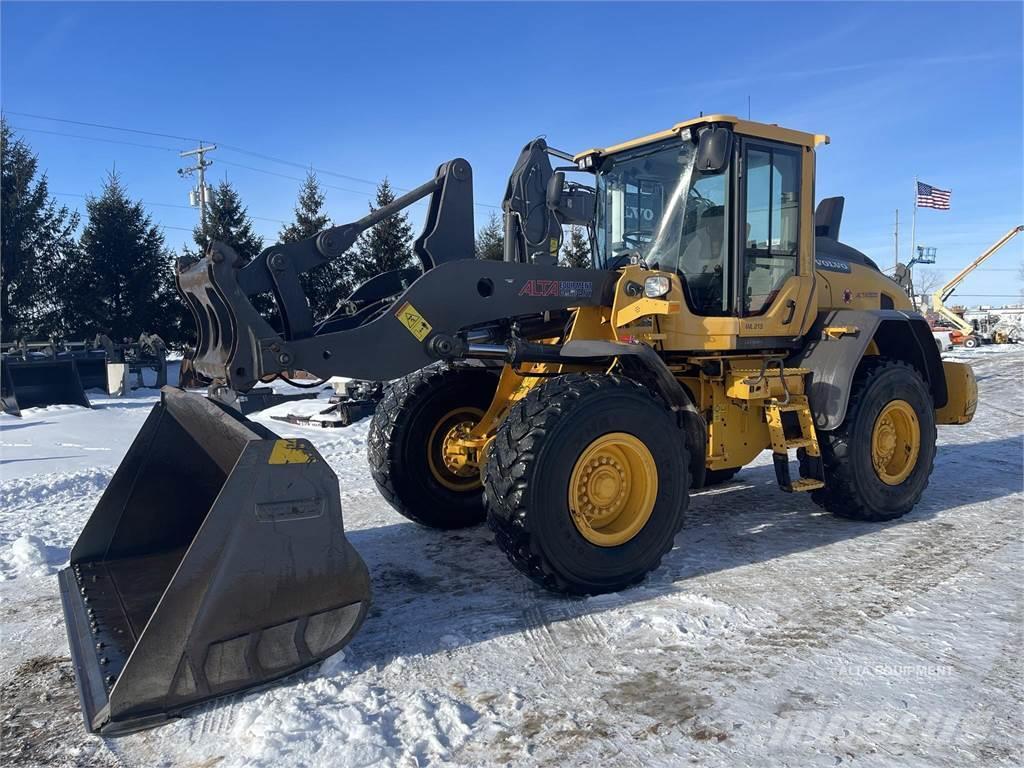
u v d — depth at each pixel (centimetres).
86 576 380
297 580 292
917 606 368
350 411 1094
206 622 275
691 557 449
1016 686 287
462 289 394
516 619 359
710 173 450
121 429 1135
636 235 497
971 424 988
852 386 510
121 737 263
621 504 401
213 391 367
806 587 397
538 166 494
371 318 405
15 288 2478
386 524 543
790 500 595
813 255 515
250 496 283
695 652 321
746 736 256
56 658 336
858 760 241
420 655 322
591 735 259
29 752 258
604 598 383
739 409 501
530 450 364
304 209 2383
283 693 285
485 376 538
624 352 395
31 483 702
